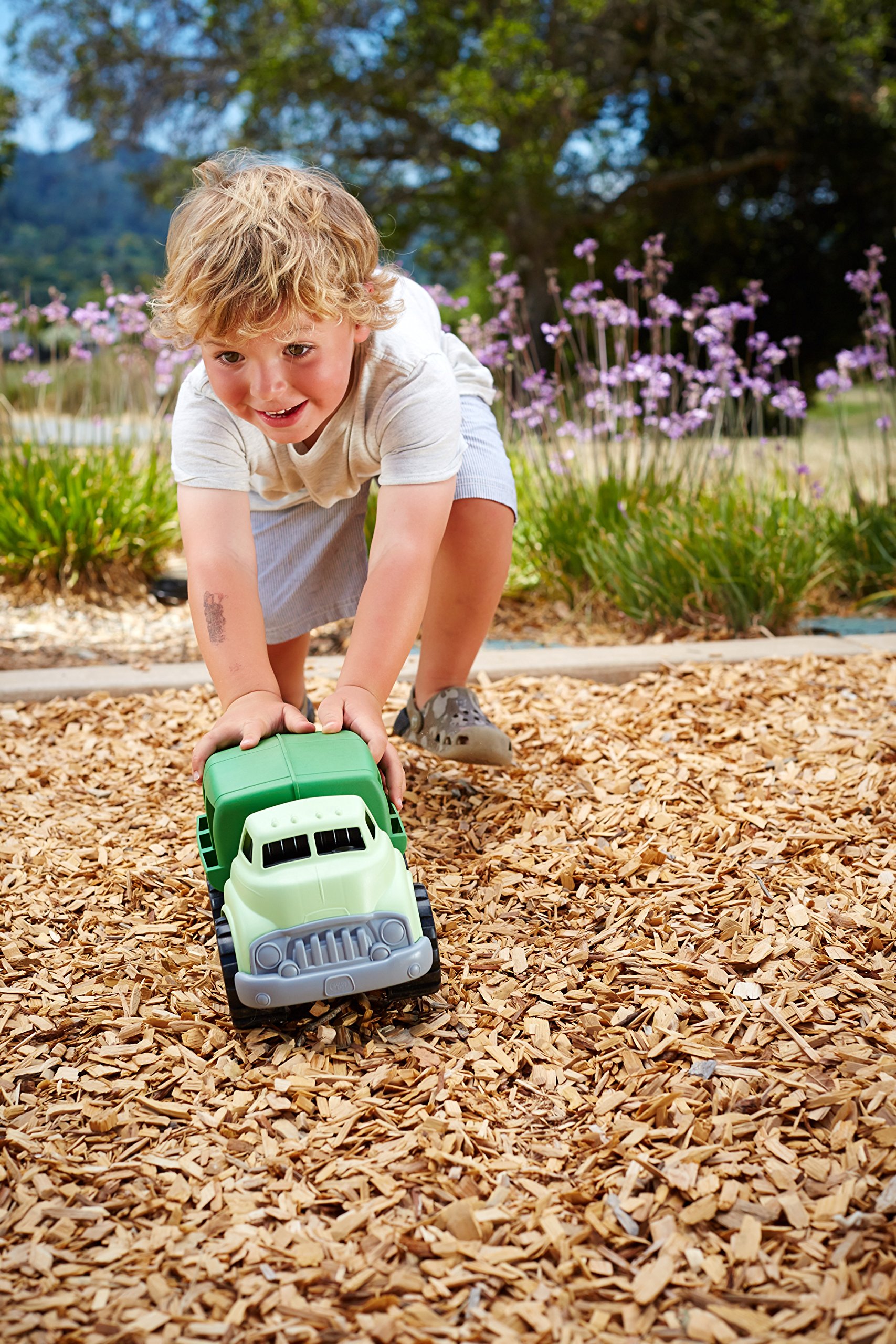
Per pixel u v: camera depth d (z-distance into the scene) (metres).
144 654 4.01
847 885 2.10
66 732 3.03
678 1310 1.24
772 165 19.55
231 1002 1.66
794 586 4.08
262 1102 1.59
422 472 1.94
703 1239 1.34
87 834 2.42
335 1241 1.35
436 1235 1.36
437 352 2.00
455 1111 1.57
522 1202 1.40
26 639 4.17
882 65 19.06
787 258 20.23
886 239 19.47
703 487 4.71
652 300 4.86
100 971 1.92
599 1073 1.64
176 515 5.15
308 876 1.59
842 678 3.29
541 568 4.63
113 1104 1.60
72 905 2.13
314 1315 1.25
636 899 2.09
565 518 4.69
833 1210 1.36
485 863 2.24
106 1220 1.39
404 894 1.67
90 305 4.97
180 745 2.93
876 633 4.04
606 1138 1.51
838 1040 1.68
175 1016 1.80
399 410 1.93
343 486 2.18
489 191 18.17
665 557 4.16
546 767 2.71
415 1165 1.47
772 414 5.79
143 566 4.94
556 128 17.72
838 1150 1.46
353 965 1.60
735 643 3.71
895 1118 1.50
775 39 18.16
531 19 17.38
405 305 2.03
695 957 1.91
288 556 2.44
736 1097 1.57
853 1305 1.23
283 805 1.64
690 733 2.88
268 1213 1.39
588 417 5.10
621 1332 1.22
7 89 18.11
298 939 1.59
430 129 18.33
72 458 5.06
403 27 18.33
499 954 1.94
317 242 1.65
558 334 4.92
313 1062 1.67
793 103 18.03
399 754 2.80
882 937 1.93
